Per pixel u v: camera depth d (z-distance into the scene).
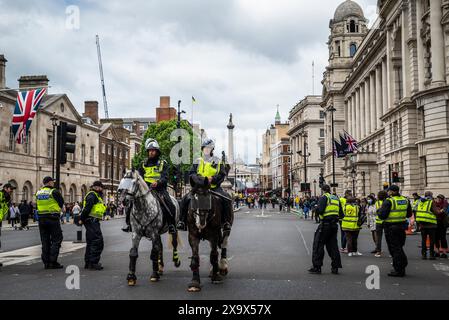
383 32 51.94
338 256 11.55
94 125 68.56
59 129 16.72
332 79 84.25
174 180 41.06
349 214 15.98
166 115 100.56
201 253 15.69
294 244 19.09
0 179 43.97
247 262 13.48
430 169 36.62
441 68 36.31
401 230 11.25
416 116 40.97
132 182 9.41
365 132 69.19
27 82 53.91
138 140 85.31
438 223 15.66
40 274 11.16
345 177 67.44
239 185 141.25
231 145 86.19
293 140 126.00
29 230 32.50
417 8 39.78
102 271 11.59
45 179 12.41
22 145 48.00
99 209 12.17
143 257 14.61
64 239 21.73
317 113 109.62
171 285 9.56
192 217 9.18
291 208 82.94
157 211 9.78
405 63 42.34
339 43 84.62
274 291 8.99
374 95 63.81
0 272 11.52
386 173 48.62
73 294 8.63
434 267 12.98
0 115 44.34
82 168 60.22
